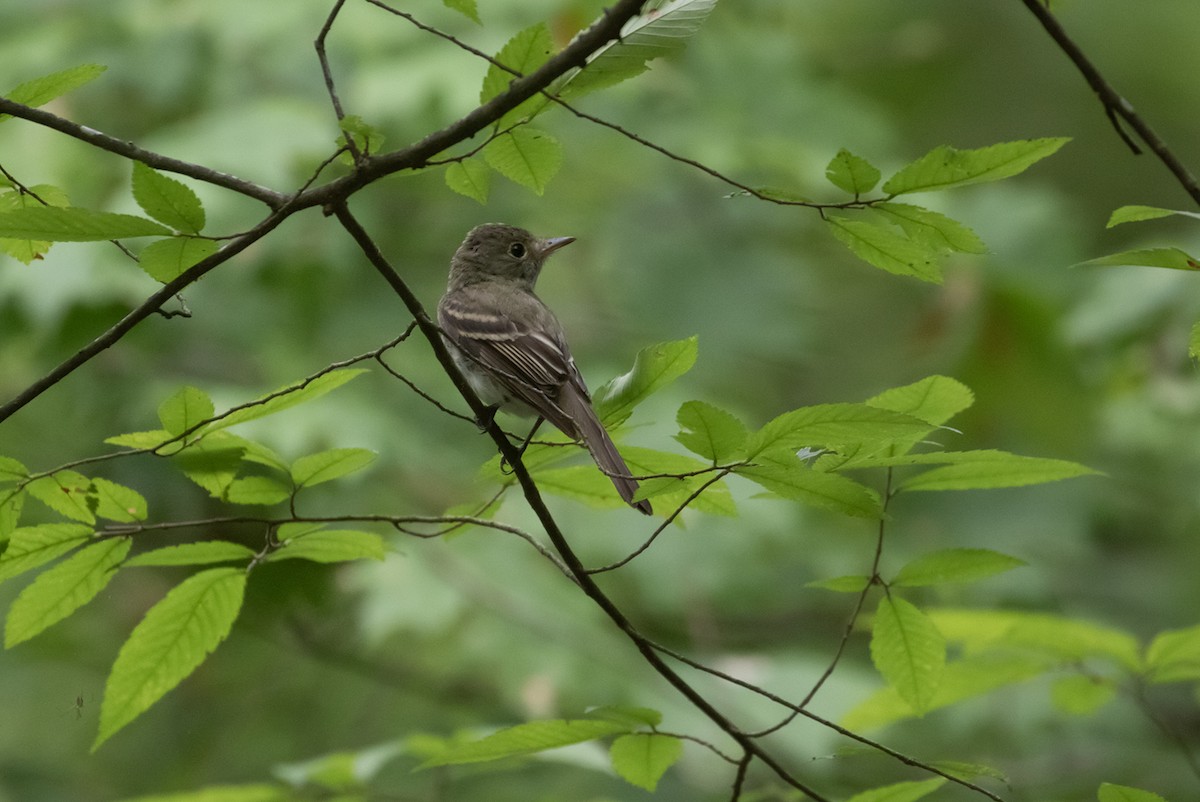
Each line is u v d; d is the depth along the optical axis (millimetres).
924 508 14414
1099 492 14672
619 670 12539
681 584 13109
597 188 15570
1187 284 12633
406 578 12383
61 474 5047
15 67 13750
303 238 13531
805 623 14141
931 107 18094
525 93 4543
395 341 5145
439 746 7242
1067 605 14305
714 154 14672
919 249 4750
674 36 4641
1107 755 12633
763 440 4543
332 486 12562
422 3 13867
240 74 14023
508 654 12289
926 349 14445
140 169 4660
